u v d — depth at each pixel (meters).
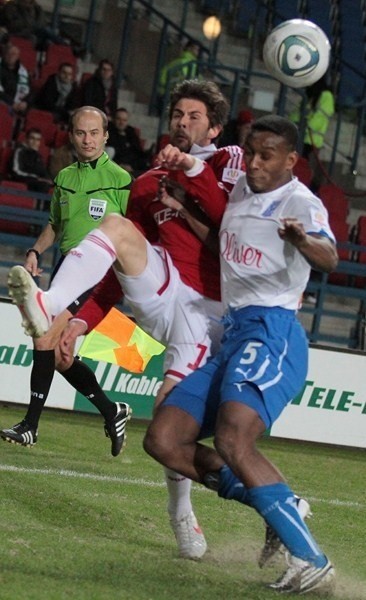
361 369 15.97
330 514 10.44
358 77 29.22
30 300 6.45
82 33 28.06
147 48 27.53
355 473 13.88
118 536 7.94
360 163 28.39
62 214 11.45
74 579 6.28
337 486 12.55
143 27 27.61
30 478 9.85
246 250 6.66
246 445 6.40
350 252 22.42
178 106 7.41
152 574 6.68
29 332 6.62
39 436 13.17
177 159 6.80
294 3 30.02
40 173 20.84
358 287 22.31
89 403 15.54
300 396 15.78
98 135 11.31
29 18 25.39
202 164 6.89
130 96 26.83
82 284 6.71
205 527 8.79
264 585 6.72
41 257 20.44
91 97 23.39
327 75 28.27
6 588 5.86
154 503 9.52
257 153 6.55
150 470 11.52
